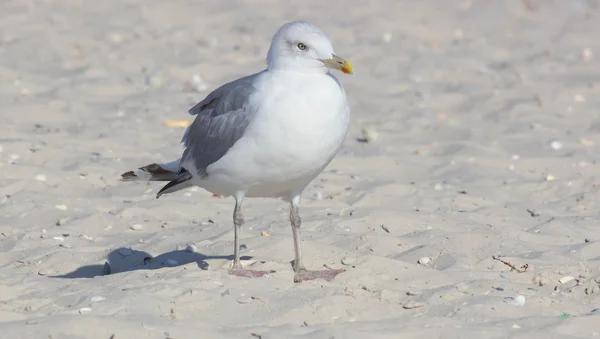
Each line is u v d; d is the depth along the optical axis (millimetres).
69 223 12094
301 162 9297
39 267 10633
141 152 15219
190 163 10016
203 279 9500
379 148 15883
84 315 8234
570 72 21031
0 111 17094
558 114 17922
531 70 21156
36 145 15062
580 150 15758
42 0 26469
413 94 19188
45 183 13523
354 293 9258
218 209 12688
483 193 13539
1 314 8492
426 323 8461
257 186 9711
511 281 9812
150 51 22047
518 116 17812
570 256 10711
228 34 23719
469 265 10438
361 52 22234
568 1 27641
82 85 19062
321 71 9359
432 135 16750
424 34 24422
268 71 9547
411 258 10750
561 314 8883
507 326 8422
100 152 15156
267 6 26953
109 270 10602
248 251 10719
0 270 10500
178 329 8070
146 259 10828
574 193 13609
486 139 16422
